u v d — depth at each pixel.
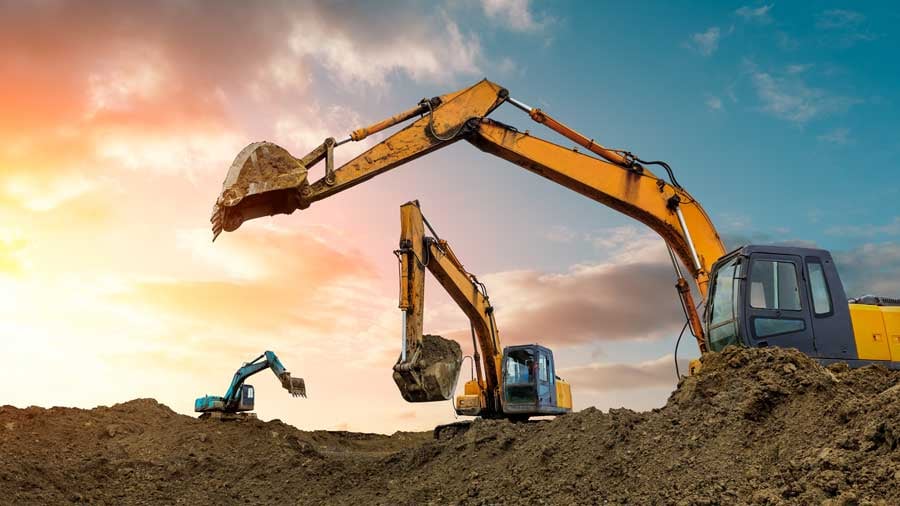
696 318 14.02
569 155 15.26
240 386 23.48
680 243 15.04
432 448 13.78
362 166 15.00
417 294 14.66
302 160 14.64
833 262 11.14
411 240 14.71
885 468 6.71
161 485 15.45
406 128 15.50
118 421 20.59
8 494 13.06
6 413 19.30
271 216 14.59
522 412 18.42
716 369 10.43
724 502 7.59
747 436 8.75
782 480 7.53
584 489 9.31
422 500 11.30
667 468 8.83
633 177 15.12
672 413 10.16
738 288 10.95
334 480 14.15
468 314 18.89
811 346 10.62
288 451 19.53
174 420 21.48
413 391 13.80
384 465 14.24
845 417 7.90
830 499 6.75
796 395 8.95
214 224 13.56
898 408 7.21
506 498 10.00
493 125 15.41
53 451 17.78
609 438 10.28
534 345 18.86
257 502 14.06
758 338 10.70
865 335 10.77
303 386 23.39
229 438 20.30
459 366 14.79
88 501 13.95
